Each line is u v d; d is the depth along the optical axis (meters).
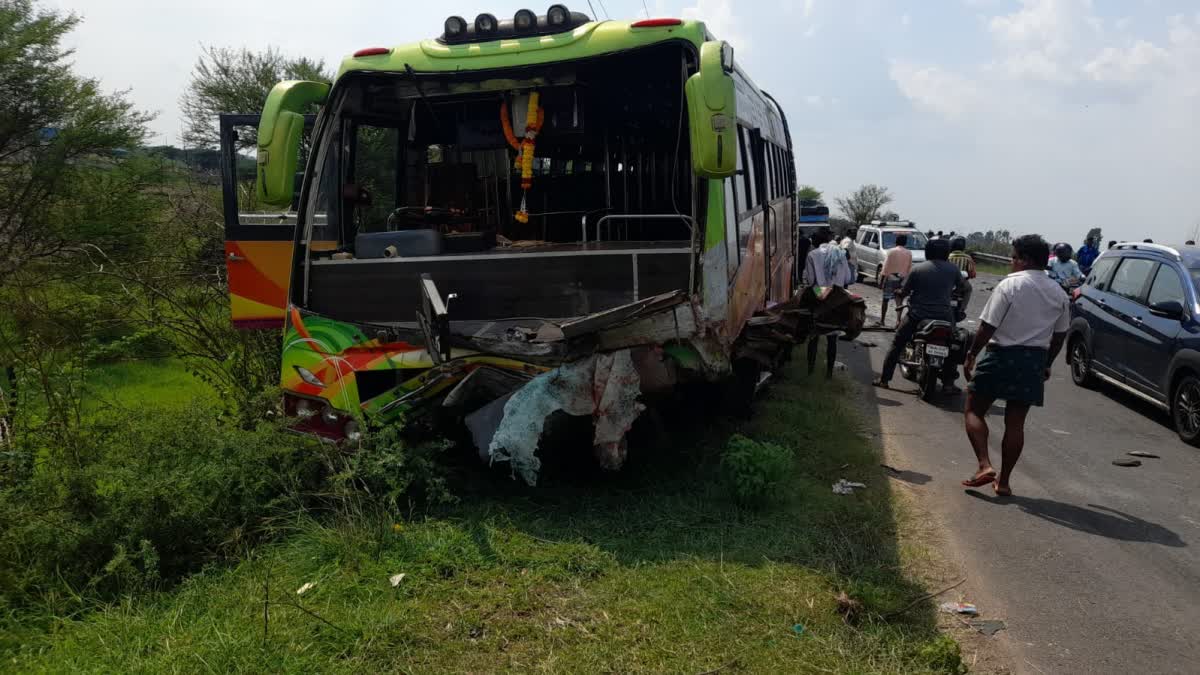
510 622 3.83
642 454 6.16
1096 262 10.93
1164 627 4.15
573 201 7.28
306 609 3.84
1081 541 5.27
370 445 5.10
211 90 21.25
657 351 4.86
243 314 6.93
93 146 14.09
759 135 8.38
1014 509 5.86
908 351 10.61
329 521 4.86
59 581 4.14
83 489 4.59
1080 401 9.85
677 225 7.22
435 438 5.52
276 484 5.06
